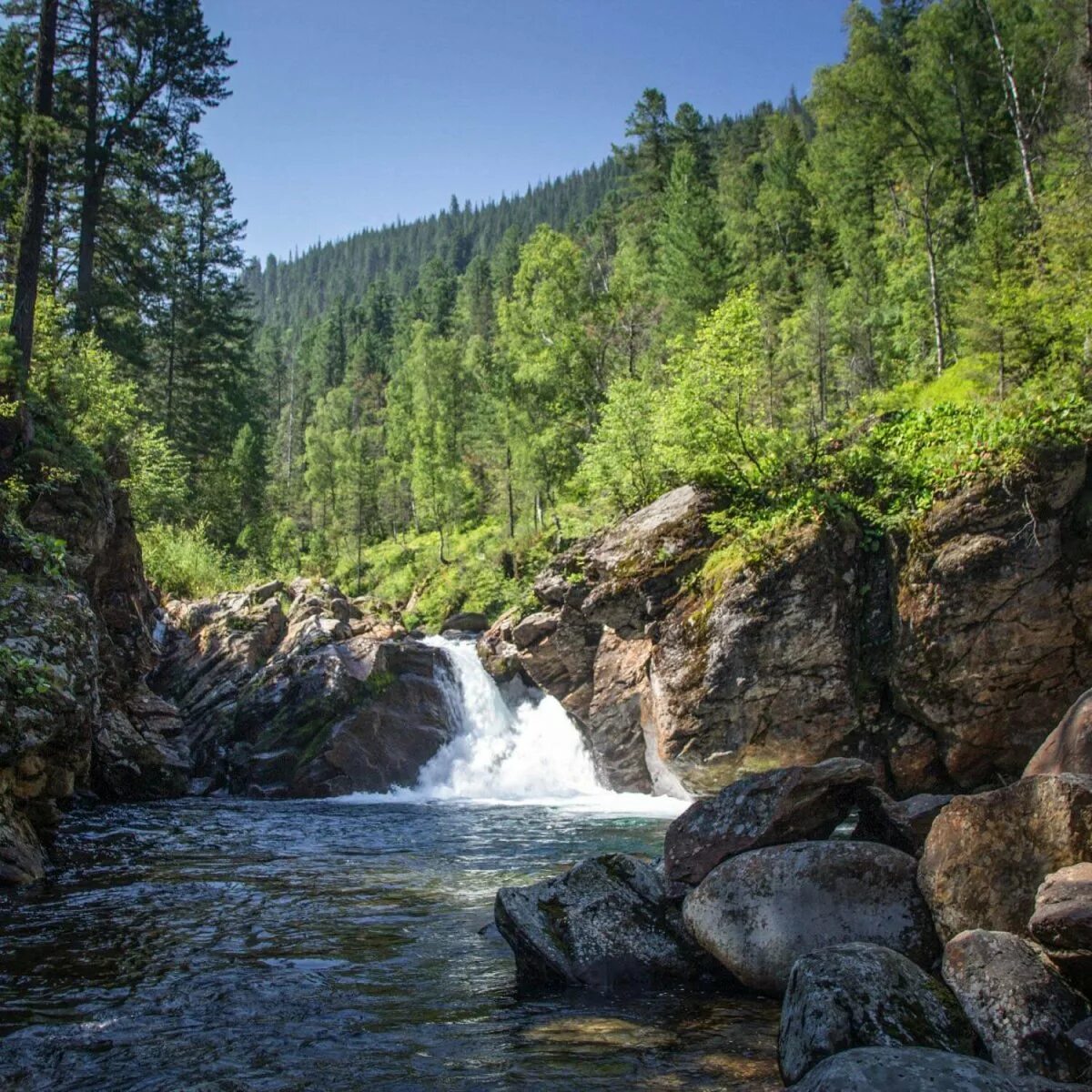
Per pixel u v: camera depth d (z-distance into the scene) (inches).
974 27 1995.6
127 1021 261.1
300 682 959.6
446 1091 212.5
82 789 802.8
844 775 320.2
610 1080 217.8
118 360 1572.3
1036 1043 201.2
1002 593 669.9
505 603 1835.6
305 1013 269.7
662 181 2910.9
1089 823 242.1
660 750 772.0
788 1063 212.2
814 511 735.1
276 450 4439.0
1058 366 828.6
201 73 1517.0
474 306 4581.7
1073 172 1240.2
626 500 1160.2
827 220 2394.2
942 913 262.5
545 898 323.9
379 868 503.2
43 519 805.2
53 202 1407.5
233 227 2267.5
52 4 969.5
